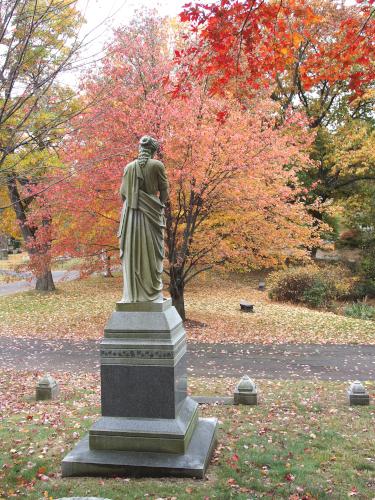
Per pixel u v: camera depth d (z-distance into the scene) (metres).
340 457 6.86
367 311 22.95
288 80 28.91
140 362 6.41
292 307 23.25
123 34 15.03
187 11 7.39
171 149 14.77
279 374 12.48
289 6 7.75
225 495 5.57
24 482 6.04
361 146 27.41
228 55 7.98
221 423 8.23
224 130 15.12
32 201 21.45
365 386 11.04
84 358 14.40
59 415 8.79
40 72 7.10
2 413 9.05
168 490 5.67
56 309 22.33
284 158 16.22
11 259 44.50
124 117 14.21
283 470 6.33
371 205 28.16
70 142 14.30
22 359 14.34
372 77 8.49
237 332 17.70
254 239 17.89
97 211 16.70
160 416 6.38
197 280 30.30
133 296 6.67
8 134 8.03
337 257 30.23
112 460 6.16
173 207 17.28
